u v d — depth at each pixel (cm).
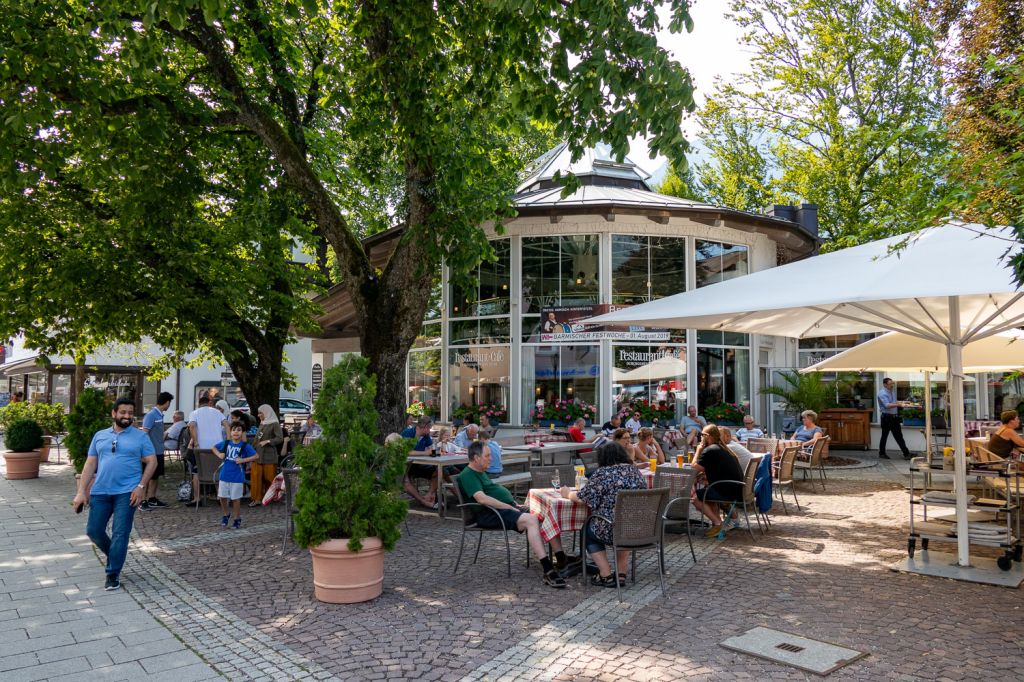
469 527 780
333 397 688
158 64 1110
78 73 973
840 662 502
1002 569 746
